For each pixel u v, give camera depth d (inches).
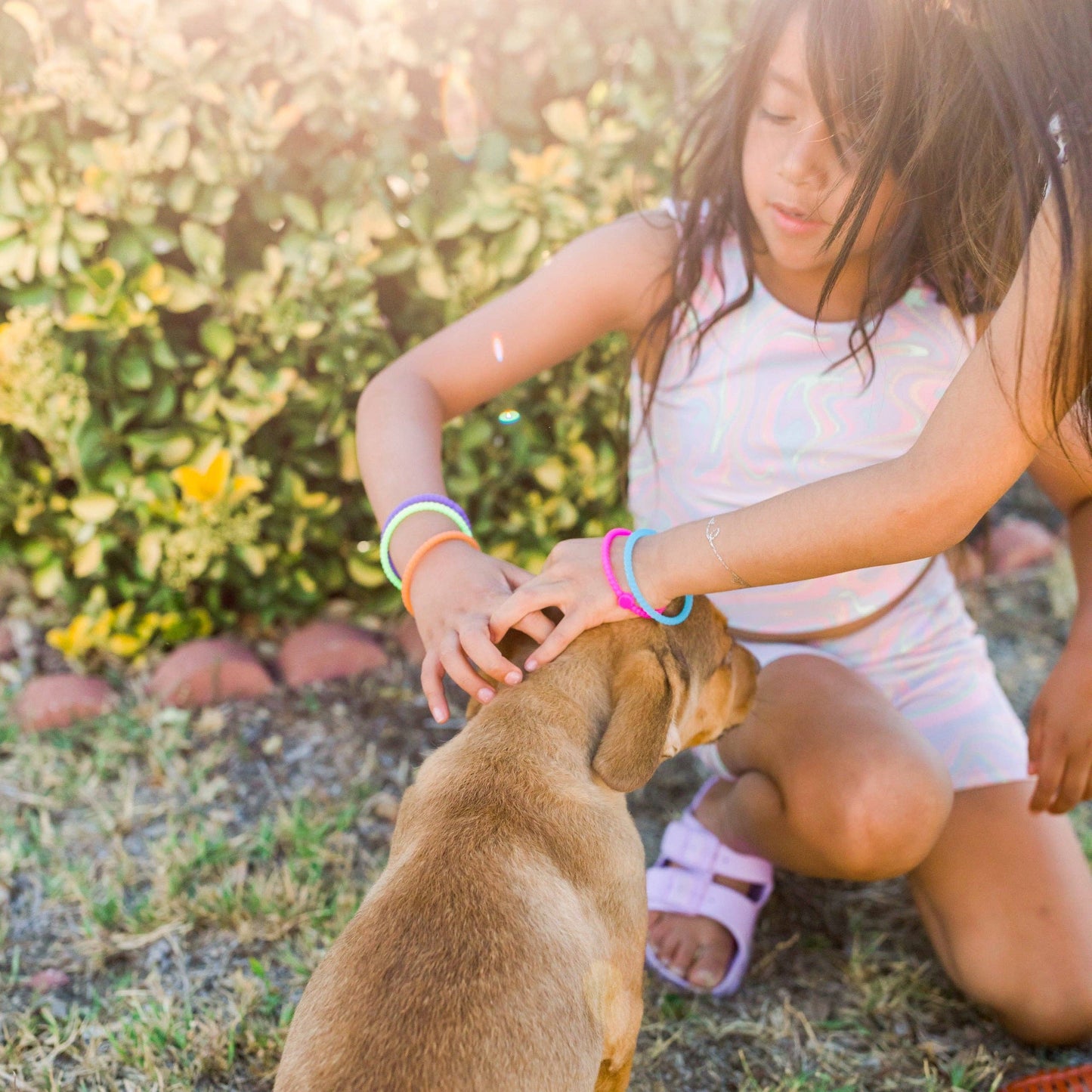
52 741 129.2
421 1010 60.5
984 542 129.9
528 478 151.0
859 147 77.2
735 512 74.2
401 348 143.9
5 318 139.3
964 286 87.7
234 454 137.6
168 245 128.8
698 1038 96.0
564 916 67.3
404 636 151.1
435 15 130.0
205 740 131.0
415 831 71.4
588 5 135.0
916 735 93.8
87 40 123.5
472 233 138.9
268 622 148.2
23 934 103.3
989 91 70.8
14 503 138.2
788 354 92.1
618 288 97.0
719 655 84.5
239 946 102.4
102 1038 92.2
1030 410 65.2
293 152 131.6
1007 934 96.1
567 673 76.9
